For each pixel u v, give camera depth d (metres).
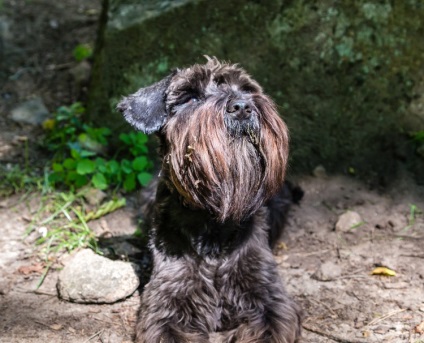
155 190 1.18
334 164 1.37
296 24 1.34
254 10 1.34
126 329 1.00
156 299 0.99
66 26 1.82
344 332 0.98
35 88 1.64
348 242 1.20
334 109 1.36
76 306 1.05
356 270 1.12
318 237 1.23
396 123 1.36
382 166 1.35
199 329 1.00
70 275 1.06
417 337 0.95
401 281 1.09
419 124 1.35
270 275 1.03
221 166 0.93
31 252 1.18
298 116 1.37
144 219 1.21
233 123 0.93
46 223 1.25
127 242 1.21
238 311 1.02
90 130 1.40
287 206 1.25
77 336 0.98
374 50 1.34
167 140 0.99
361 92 1.35
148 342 0.94
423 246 1.17
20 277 1.12
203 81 0.99
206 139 0.92
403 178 1.32
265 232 1.07
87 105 1.46
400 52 1.33
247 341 0.93
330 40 1.34
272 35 1.35
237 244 1.02
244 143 0.94
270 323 0.96
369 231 1.22
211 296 1.02
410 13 1.32
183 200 1.00
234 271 1.02
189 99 0.99
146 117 1.00
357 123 1.36
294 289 1.09
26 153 1.40
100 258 1.08
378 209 1.27
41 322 1.01
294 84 1.36
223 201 0.95
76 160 1.33
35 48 1.75
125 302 1.06
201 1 1.34
